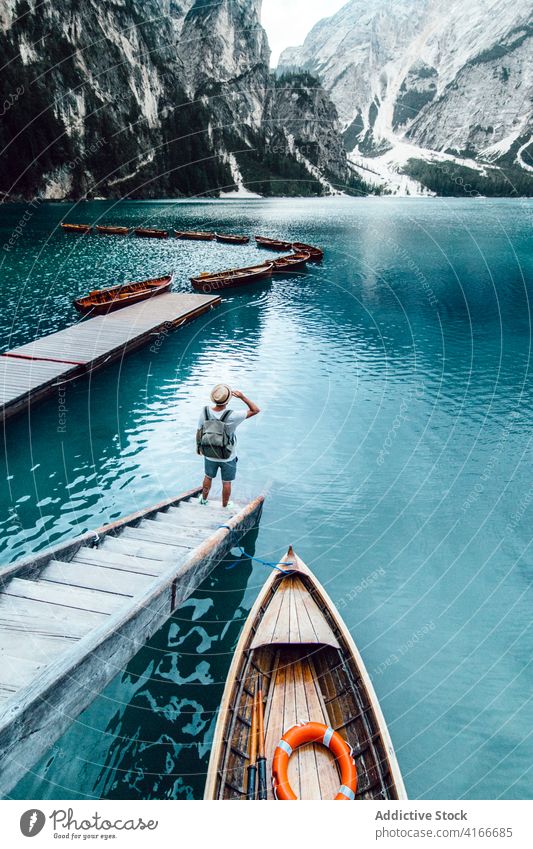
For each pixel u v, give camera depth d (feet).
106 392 47.01
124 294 76.33
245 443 38.06
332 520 29.55
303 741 15.30
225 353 58.18
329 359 56.80
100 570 20.01
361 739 15.70
